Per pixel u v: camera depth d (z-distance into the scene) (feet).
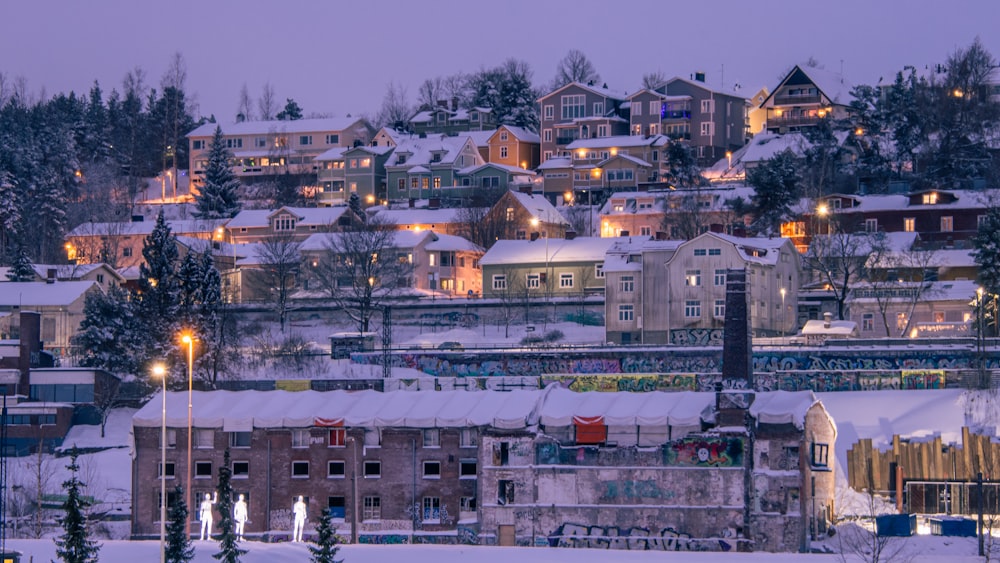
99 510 589.73
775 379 654.12
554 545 523.70
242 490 565.12
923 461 542.98
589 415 539.29
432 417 552.82
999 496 533.55
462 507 549.95
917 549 484.74
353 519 523.70
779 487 510.99
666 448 522.06
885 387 642.63
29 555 438.40
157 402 579.48
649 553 466.70
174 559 400.67
